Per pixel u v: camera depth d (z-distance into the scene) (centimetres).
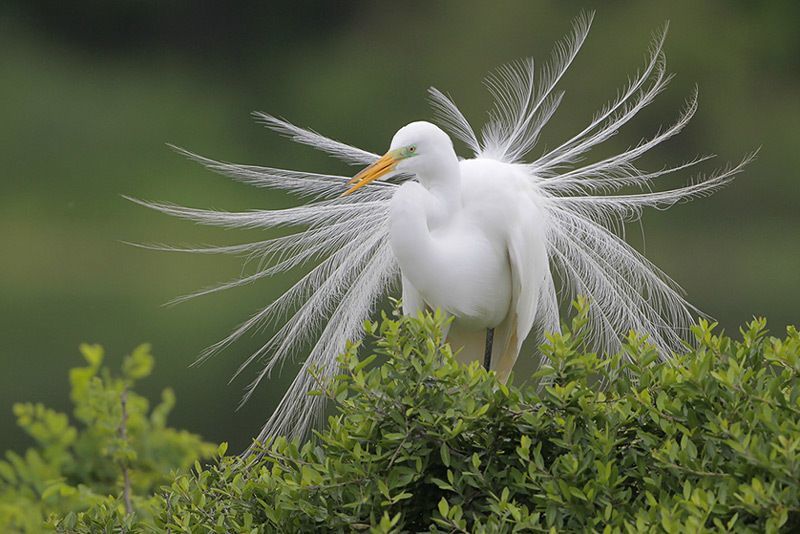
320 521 598
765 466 518
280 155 2866
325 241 920
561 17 2834
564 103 2598
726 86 2742
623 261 927
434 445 593
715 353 613
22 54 2947
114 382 795
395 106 2886
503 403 583
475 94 2783
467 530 591
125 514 705
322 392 629
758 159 2652
